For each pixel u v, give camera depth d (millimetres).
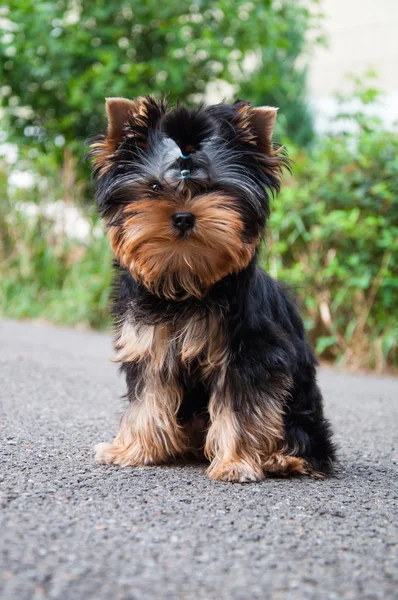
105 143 690
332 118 1486
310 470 690
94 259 1747
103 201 692
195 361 678
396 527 562
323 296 1386
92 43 1721
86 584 457
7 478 621
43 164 1774
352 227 1294
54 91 1774
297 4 1909
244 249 664
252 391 669
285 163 718
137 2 1672
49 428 791
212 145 677
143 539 518
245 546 516
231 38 1729
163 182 659
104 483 630
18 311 1709
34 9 1613
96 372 1122
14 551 490
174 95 1707
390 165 1322
